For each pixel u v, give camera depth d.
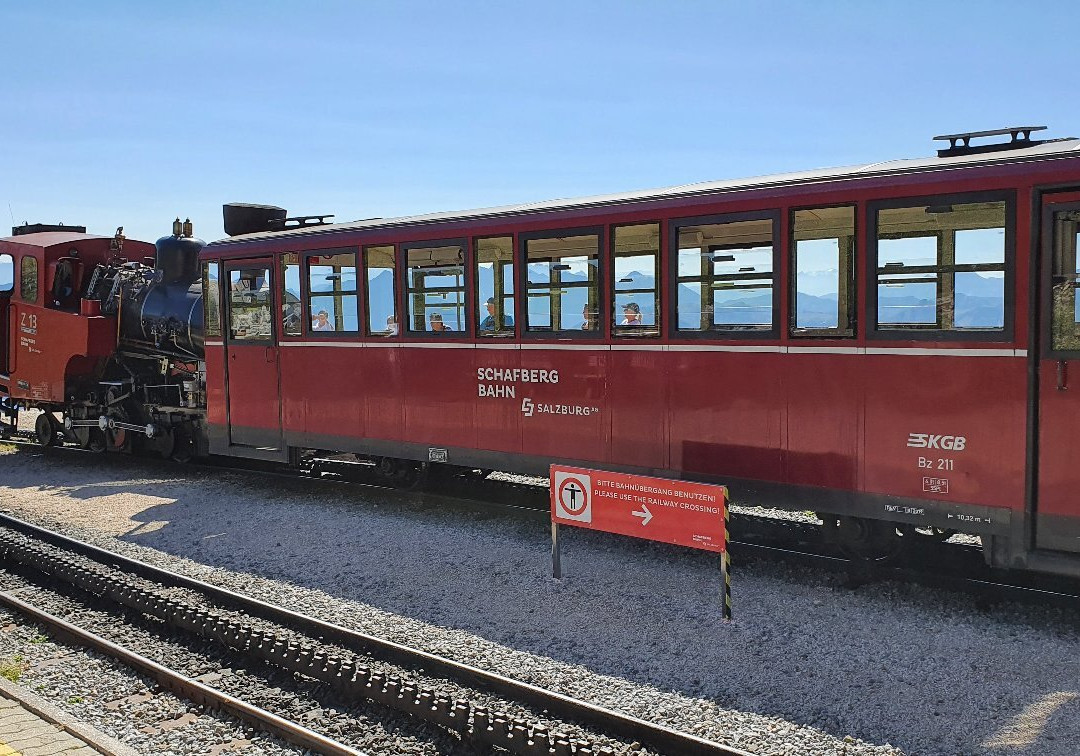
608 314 8.73
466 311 9.84
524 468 9.52
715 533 7.13
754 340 7.85
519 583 8.18
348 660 6.32
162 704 5.98
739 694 5.85
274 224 12.91
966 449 6.86
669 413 8.42
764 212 7.73
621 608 7.46
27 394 15.98
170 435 14.62
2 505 12.23
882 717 5.48
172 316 14.15
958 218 6.85
